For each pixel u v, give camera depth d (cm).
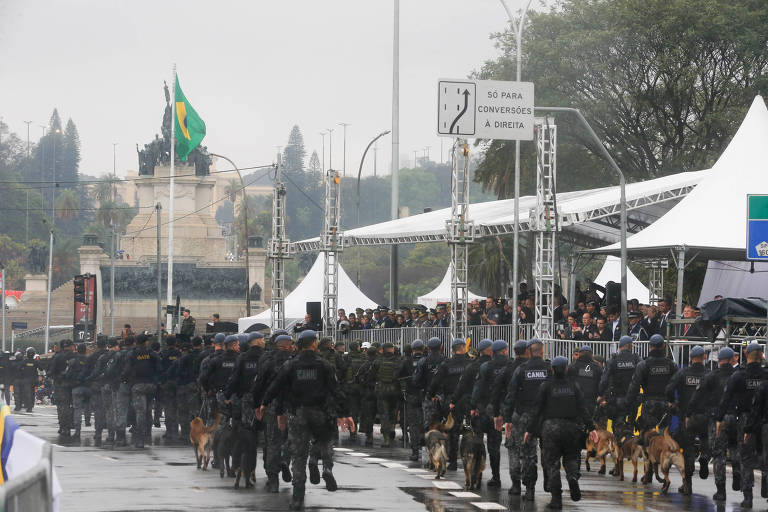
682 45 12112
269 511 3139
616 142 12888
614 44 12219
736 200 6606
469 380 4016
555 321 7506
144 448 5450
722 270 7731
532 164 12738
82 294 11656
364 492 3672
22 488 1376
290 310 11912
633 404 4050
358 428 6625
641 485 4059
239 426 3734
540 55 12444
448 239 7538
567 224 6850
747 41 11931
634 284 11438
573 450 3325
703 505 3484
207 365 4447
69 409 6331
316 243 9744
